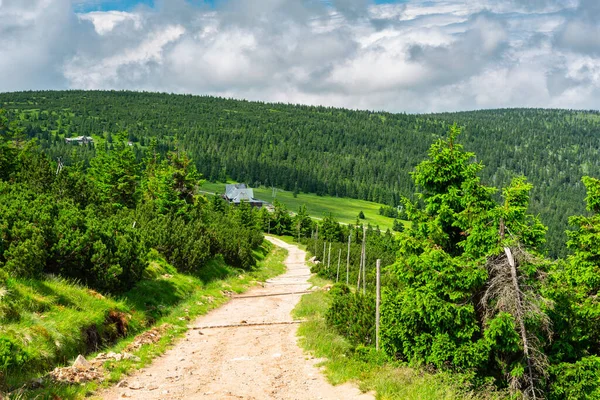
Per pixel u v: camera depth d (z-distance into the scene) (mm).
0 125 49250
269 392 11055
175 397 10711
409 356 12508
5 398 8938
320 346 15156
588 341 13633
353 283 38844
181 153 54969
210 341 17406
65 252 17797
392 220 193000
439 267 12391
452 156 14281
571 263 17250
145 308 19938
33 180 34219
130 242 21156
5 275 14000
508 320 10766
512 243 11414
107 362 12789
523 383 11672
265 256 64562
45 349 11797
